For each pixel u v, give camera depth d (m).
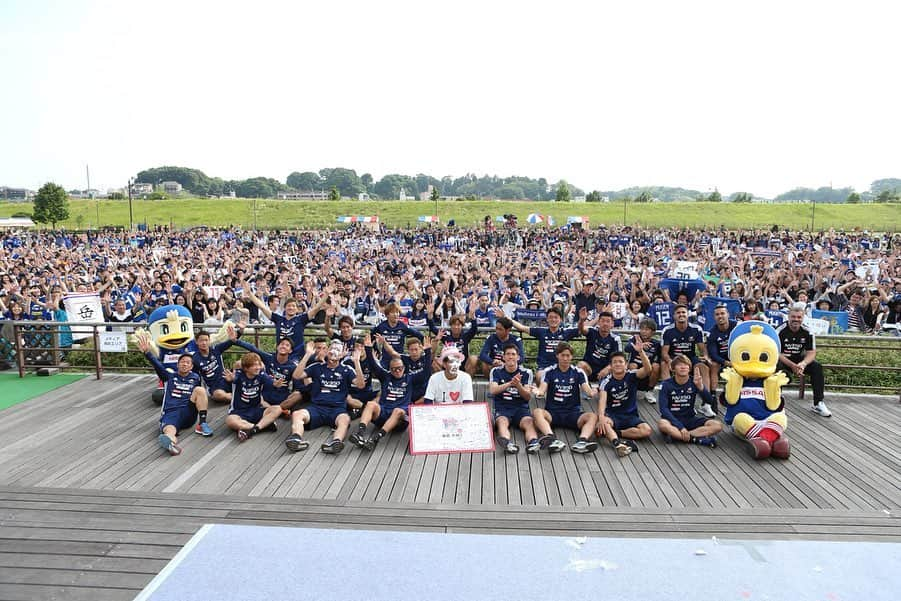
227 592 4.52
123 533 5.33
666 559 4.94
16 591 4.55
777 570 4.80
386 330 9.49
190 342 9.25
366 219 63.50
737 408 7.62
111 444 7.43
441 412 7.38
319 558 4.95
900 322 13.37
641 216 87.94
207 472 6.60
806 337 8.92
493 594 4.49
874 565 4.88
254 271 24.02
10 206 115.88
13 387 9.94
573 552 5.02
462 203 97.25
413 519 5.56
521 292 15.83
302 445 7.18
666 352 8.84
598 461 6.96
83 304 11.74
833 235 54.03
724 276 19.31
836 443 7.59
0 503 5.87
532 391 7.94
